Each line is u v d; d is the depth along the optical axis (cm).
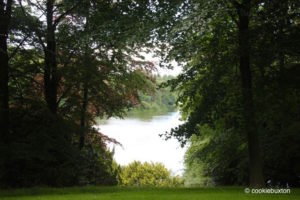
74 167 1614
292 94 1393
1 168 1408
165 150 3828
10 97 1638
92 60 1791
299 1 1148
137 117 6012
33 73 1731
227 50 1358
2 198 1050
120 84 2030
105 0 1347
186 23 1010
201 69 1420
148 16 1141
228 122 1377
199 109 1357
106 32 1242
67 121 1655
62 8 1694
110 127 5391
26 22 1423
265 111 1404
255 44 1252
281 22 1216
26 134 1551
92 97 1927
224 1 1086
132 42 1168
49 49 1658
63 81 1878
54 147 1534
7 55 1490
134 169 2578
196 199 992
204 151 1970
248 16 1269
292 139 1597
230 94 1361
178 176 2658
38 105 1617
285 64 1412
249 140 1305
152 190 1288
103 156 2078
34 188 1366
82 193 1212
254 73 1448
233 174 2097
